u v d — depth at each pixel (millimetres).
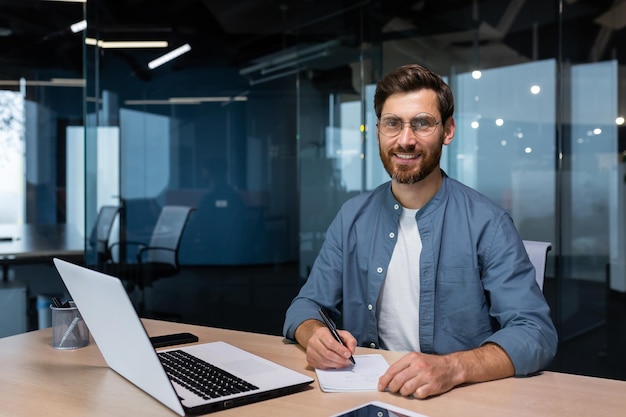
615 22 3686
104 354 1346
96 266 4336
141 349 1097
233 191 4980
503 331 1373
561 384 1248
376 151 4547
